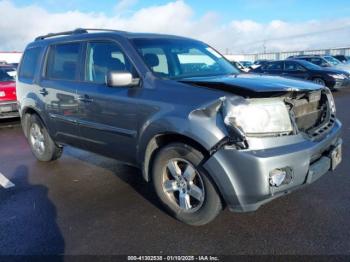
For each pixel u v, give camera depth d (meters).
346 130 6.80
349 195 3.76
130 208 3.70
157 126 3.18
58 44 4.74
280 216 3.36
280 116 2.88
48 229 3.31
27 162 5.56
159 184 3.41
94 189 4.28
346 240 2.91
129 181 4.51
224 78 3.37
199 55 4.29
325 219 3.27
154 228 3.25
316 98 3.44
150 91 3.36
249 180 2.72
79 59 4.30
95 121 3.97
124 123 3.59
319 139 3.10
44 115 4.91
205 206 3.06
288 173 2.79
